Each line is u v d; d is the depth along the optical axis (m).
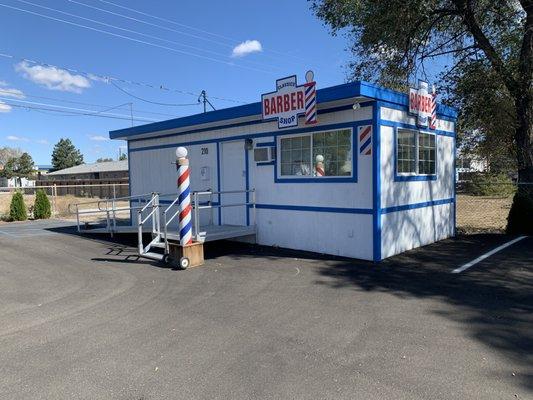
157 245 9.23
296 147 9.88
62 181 53.25
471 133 16.02
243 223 11.18
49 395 3.71
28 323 5.52
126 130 13.92
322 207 9.40
